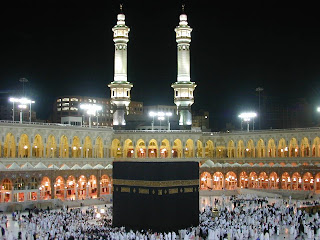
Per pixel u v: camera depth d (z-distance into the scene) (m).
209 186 128.38
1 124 106.25
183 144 139.50
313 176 112.06
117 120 142.75
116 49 145.12
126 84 143.75
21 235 59.56
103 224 68.44
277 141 133.75
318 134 122.75
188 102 147.88
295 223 64.62
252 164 136.75
